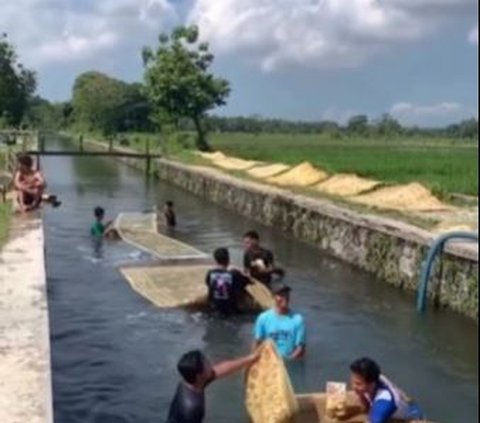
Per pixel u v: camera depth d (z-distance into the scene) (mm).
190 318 15555
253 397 9602
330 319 16422
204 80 66312
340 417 9500
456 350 14078
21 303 11430
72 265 20922
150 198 42531
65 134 147875
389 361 13633
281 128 172625
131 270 20031
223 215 35156
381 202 27078
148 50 66875
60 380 12234
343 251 23219
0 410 7488
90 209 35812
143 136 89750
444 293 17062
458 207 25922
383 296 18578
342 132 145625
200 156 57781
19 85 85438
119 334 14602
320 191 31766
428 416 11250
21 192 21406
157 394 11766
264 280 18156
